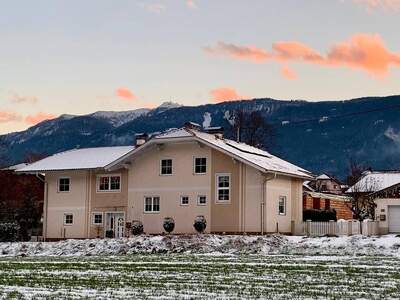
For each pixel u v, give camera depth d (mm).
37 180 78062
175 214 56531
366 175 77812
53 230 61844
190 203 56062
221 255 42250
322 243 46969
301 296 20156
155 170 57750
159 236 50312
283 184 56594
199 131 59250
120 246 48406
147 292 21125
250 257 39562
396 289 22016
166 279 25328
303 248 46281
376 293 20953
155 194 57562
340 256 40250
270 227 54062
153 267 31391
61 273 28219
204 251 46688
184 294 20625
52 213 62094
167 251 47094
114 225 59438
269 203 54125
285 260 36219
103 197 59969
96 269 30391
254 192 53844
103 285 23125
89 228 60281
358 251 44188
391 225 61562
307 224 56875
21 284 23547
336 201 77062
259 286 22891
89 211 60438
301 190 59688
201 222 54594
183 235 50000
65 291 21375
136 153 58094
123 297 19766
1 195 76312
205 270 29578
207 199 55375
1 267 31656
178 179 56688
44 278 25750
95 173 60562
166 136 56562
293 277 26141
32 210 68000
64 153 65000
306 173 59875
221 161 55156
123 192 59094
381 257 38719
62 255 46875
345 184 112000
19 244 52156
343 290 21750
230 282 24188
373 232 56625
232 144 59156
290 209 57406
